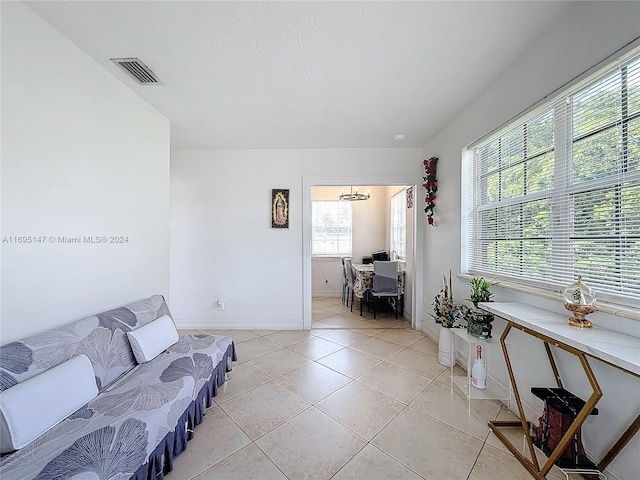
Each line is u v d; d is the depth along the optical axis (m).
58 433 1.24
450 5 1.48
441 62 1.99
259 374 2.68
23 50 1.47
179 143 3.76
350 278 5.37
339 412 2.08
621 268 1.35
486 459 1.62
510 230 2.16
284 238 4.05
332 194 6.52
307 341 3.57
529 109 1.85
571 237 1.61
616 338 1.22
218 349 2.27
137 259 2.42
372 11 1.52
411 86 2.31
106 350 1.74
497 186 2.33
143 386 1.64
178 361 1.97
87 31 1.66
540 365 1.80
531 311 1.70
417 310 4.05
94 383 1.54
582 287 1.37
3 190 1.39
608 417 1.36
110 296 2.11
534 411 1.82
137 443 1.27
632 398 1.26
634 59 1.28
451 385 2.47
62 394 1.33
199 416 1.91
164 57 1.92
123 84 2.24
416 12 1.53
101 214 2.03
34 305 1.54
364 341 3.57
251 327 4.07
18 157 1.46
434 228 3.53
